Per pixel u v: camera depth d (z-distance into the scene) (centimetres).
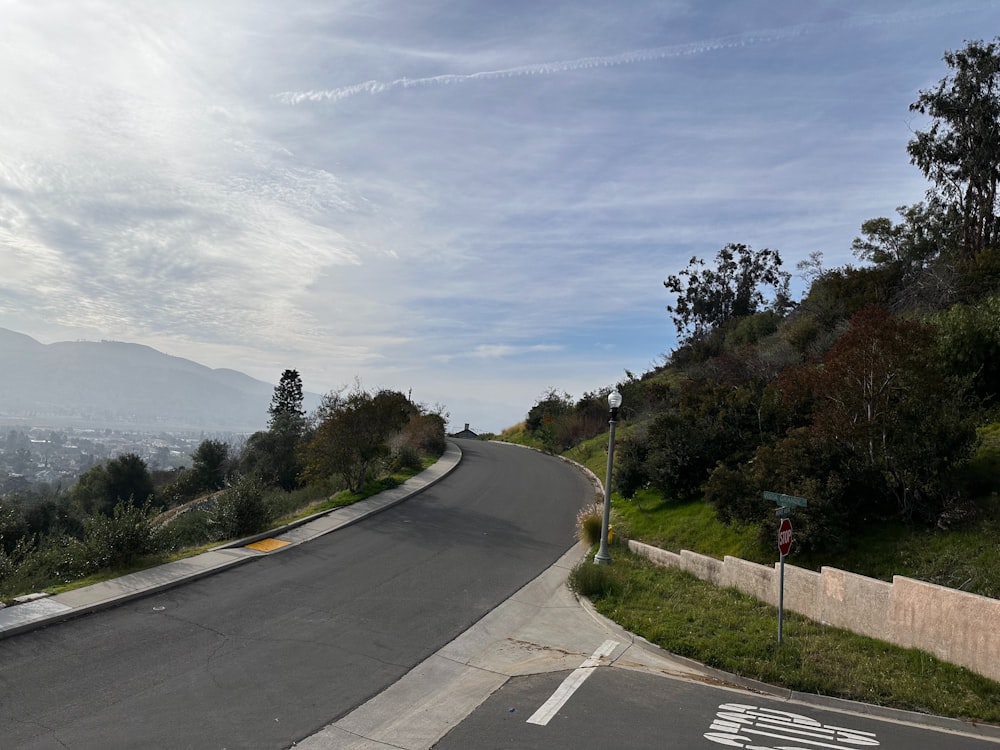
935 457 1130
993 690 786
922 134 2391
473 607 1180
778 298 4488
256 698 766
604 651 988
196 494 4719
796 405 1670
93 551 1248
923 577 1022
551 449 4028
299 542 1569
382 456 2395
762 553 1303
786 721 756
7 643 893
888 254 3012
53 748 627
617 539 1653
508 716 748
